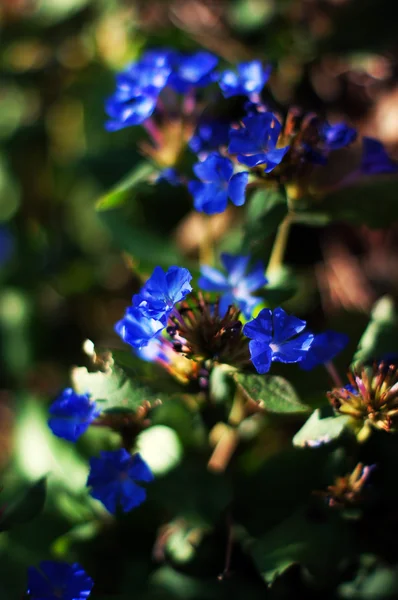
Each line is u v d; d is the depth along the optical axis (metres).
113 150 0.55
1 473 0.56
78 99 0.64
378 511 0.46
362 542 0.46
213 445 0.49
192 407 0.47
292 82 0.59
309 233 0.57
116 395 0.42
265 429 0.51
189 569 0.47
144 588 0.47
